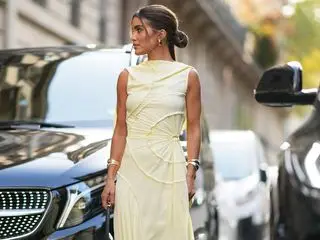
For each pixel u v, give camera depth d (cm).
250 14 5753
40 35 2239
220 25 4231
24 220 636
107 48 892
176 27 623
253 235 1459
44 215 636
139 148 607
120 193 608
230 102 5531
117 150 618
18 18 2041
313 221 452
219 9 4219
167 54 625
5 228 634
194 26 4069
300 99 597
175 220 611
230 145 1648
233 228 1438
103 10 2791
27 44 2130
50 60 885
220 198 1452
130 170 609
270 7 5822
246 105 6488
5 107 856
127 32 2986
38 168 656
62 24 2386
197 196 851
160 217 606
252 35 6088
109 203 616
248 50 5919
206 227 891
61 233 636
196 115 623
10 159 671
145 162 606
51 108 828
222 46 4784
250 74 5953
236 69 5616
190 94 620
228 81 5484
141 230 602
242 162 1588
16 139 727
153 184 606
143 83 611
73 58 879
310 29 6694
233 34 4734
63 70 863
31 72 875
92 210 654
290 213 469
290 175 479
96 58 871
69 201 645
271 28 5975
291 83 595
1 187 641
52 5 2323
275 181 525
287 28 6106
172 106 610
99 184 664
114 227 614
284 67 601
